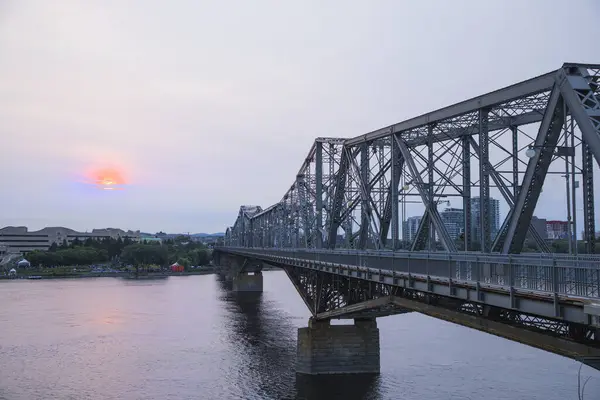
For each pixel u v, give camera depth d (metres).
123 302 122.00
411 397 49.31
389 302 40.38
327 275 58.75
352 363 57.78
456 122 36.38
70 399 50.06
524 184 27.17
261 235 152.12
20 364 62.25
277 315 100.69
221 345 72.69
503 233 30.19
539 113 30.53
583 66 24.80
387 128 44.44
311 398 49.88
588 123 22.56
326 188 71.62
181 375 57.91
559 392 49.66
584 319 19.56
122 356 66.25
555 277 20.95
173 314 101.69
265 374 58.09
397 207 42.47
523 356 62.94
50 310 106.69
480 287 25.94
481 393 49.88
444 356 63.50
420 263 32.75
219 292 148.62
